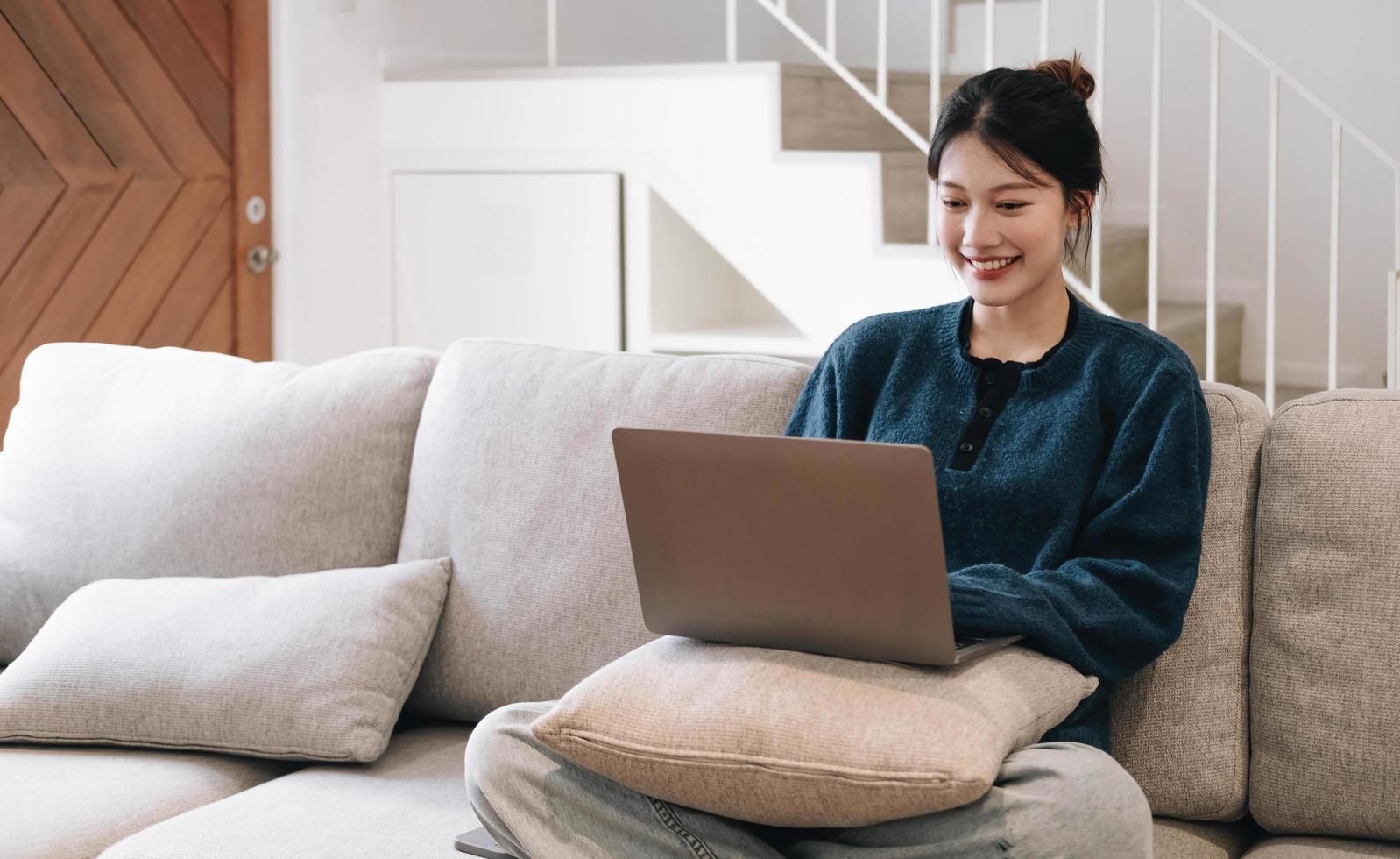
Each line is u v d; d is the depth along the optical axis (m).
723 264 4.20
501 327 3.92
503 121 3.85
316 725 1.71
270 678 1.74
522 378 1.92
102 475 2.06
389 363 2.04
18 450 2.14
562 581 1.79
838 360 1.74
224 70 3.49
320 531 1.96
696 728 1.30
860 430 1.74
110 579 1.94
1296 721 1.47
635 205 3.74
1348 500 1.48
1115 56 4.43
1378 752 1.42
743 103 3.57
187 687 1.76
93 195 3.21
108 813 1.60
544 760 1.43
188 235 3.44
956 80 4.29
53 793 1.64
